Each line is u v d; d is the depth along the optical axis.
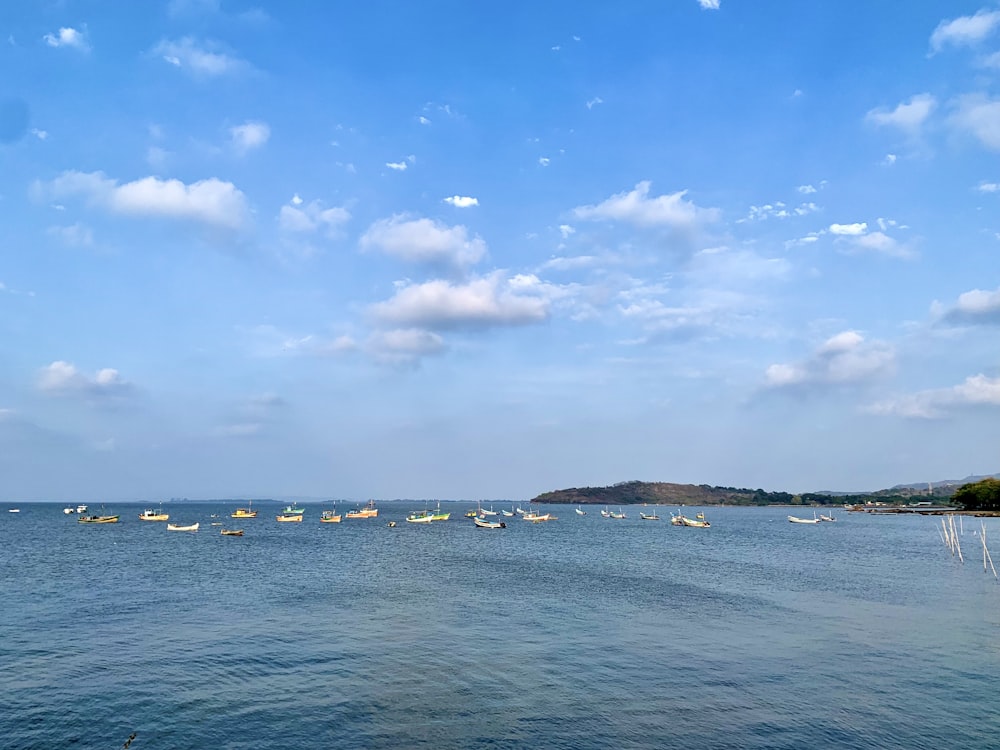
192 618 49.28
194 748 26.41
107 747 26.42
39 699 31.31
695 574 79.56
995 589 68.12
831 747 26.95
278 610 52.78
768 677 35.81
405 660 38.41
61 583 66.94
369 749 26.42
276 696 32.16
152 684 33.56
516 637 44.28
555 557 101.31
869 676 36.06
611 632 46.06
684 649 41.53
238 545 118.94
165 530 163.62
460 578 74.00
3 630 44.88
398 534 157.88
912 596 62.97
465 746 26.80
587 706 31.27
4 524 191.62
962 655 40.41
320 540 134.12
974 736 28.16
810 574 80.12
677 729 28.62
